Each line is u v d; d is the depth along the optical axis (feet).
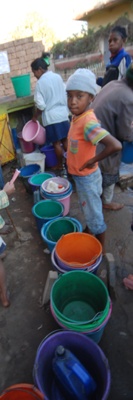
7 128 13.65
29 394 3.77
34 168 11.93
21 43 16.28
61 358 4.21
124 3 29.50
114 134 7.71
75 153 6.00
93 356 4.52
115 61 10.68
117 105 7.05
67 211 9.51
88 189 6.36
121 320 6.15
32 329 6.13
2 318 6.44
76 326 4.65
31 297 6.89
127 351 5.58
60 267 6.02
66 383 4.15
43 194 9.09
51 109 11.75
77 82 5.19
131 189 11.30
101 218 6.95
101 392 4.25
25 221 9.87
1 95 16.89
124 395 4.90
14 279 7.46
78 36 42.27
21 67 16.93
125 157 8.33
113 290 6.61
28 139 13.10
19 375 5.32
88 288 5.75
